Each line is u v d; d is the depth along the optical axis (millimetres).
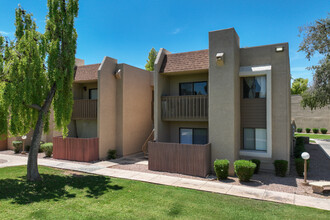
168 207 7613
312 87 26203
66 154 15867
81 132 18594
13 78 9867
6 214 6969
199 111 13719
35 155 10867
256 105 12500
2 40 10141
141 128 19109
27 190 9289
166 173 12008
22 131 10711
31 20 10797
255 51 12500
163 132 15281
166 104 14781
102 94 16000
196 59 14008
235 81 11758
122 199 8336
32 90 10352
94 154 15516
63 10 10820
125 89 17234
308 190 9242
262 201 8156
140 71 19156
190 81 15391
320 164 14414
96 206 7684
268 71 11805
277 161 11406
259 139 12508
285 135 11828
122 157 16688
